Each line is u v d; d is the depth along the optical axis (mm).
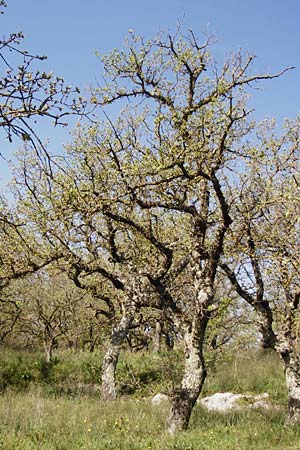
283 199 11211
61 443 9844
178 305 12977
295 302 12352
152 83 11781
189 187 11141
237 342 18516
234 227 12164
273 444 9898
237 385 17984
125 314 17094
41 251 13734
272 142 12109
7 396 16953
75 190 10992
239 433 10734
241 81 11133
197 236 11719
